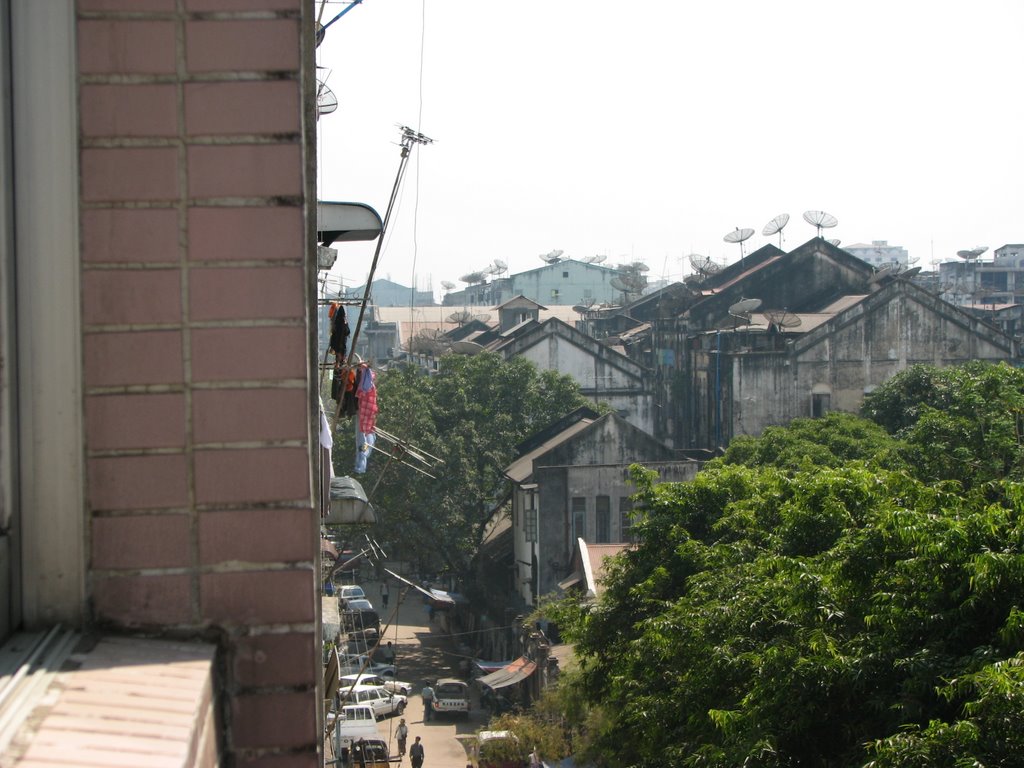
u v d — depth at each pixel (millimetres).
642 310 85375
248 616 3891
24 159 3838
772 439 36562
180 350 3887
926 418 29547
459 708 38500
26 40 3842
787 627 13758
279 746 3881
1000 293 90562
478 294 125312
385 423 45125
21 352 3824
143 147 3887
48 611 3830
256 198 3922
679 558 21016
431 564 49688
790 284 60750
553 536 41688
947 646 10820
